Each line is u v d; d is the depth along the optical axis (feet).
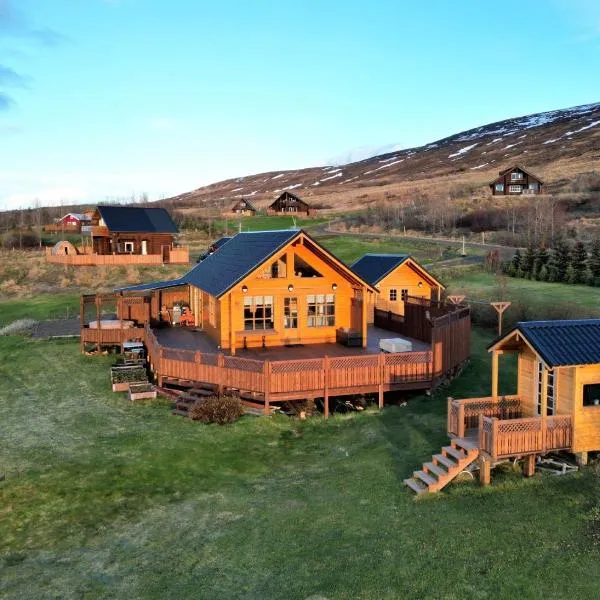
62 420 66.90
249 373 66.13
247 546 40.06
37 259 190.60
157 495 48.60
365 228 255.50
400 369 68.28
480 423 46.01
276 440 60.29
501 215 232.94
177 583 36.29
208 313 90.63
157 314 107.55
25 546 41.50
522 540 37.47
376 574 35.29
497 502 42.70
